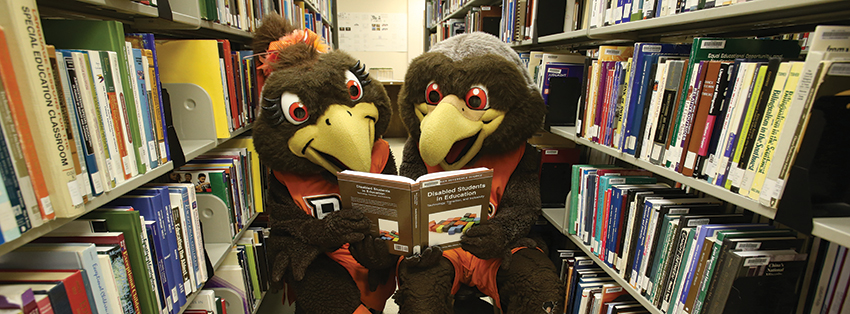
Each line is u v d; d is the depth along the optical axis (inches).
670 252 40.4
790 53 38.9
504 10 90.5
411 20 228.8
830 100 25.0
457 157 56.1
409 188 41.0
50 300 24.4
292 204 53.6
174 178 53.4
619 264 49.0
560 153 65.0
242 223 61.0
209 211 54.3
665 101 40.0
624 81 46.7
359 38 228.4
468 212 45.8
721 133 33.8
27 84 22.9
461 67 51.6
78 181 27.0
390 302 70.9
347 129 49.0
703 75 35.2
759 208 29.9
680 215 41.3
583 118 55.5
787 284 33.6
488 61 51.0
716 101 33.9
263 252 64.5
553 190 66.8
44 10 37.1
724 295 33.4
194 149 46.8
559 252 62.5
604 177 51.6
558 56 63.1
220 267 55.4
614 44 71.3
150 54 37.1
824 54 25.0
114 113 31.6
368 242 46.1
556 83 62.6
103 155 30.0
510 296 50.6
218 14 53.7
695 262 37.2
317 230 48.4
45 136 24.0
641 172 55.6
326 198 53.4
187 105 52.0
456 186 43.8
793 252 33.1
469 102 51.3
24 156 22.9
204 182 53.5
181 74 51.9
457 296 56.4
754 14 37.7
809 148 25.8
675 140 39.0
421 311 44.4
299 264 49.9
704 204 43.1
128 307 32.6
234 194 57.8
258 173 67.0
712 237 35.9
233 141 64.7
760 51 38.0
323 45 59.3
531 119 53.3
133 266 33.6
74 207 26.2
